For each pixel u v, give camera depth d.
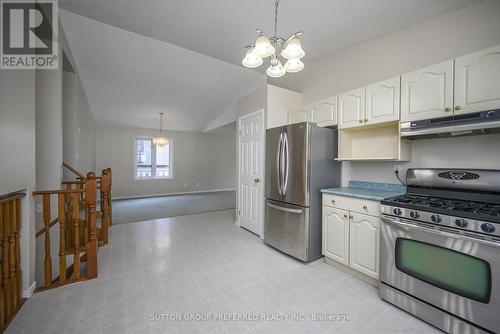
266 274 2.26
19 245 1.75
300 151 2.53
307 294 1.92
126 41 3.36
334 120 2.61
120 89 4.84
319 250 2.61
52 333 1.45
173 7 2.12
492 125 1.50
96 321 1.57
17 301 1.71
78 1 2.10
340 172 2.84
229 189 9.27
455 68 1.69
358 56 2.71
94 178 2.20
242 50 2.97
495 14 1.80
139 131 7.43
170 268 2.37
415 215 1.64
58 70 2.65
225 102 5.73
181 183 8.16
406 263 1.70
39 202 2.60
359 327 1.54
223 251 2.84
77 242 2.12
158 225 4.01
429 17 2.15
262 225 3.30
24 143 1.83
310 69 3.32
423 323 1.59
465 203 1.72
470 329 1.40
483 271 1.35
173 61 3.90
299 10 2.10
